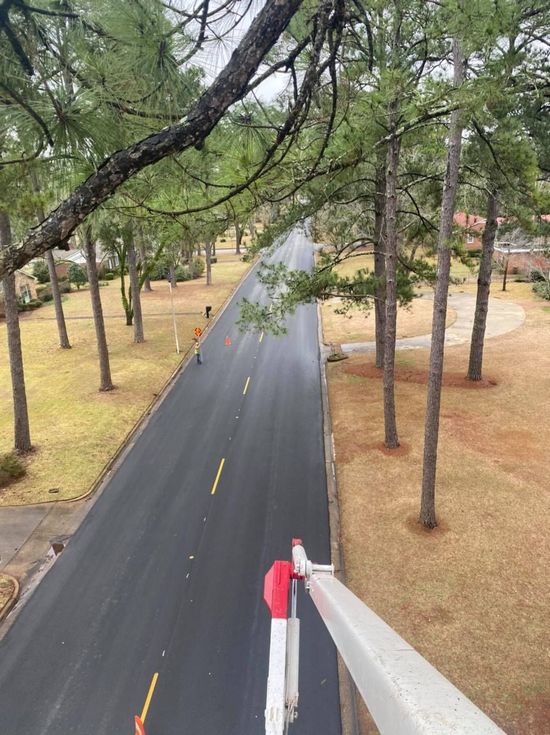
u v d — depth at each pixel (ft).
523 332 84.28
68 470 48.11
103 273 169.48
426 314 102.06
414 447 48.37
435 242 57.98
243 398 65.41
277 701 7.03
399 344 83.15
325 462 48.11
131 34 9.80
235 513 40.96
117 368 77.56
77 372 76.59
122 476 47.73
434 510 36.60
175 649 28.78
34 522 40.98
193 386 70.64
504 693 24.14
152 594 32.94
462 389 61.87
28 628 30.81
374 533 36.63
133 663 28.12
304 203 46.73
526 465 44.06
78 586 34.01
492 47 18.67
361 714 24.26
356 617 5.72
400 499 40.40
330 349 84.38
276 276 53.62
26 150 11.66
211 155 18.03
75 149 11.16
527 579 31.22
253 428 56.39
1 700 26.43
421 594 30.50
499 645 26.76
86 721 25.13
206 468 48.34
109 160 8.74
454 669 25.53
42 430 56.65
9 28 8.91
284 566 9.20
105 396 66.33
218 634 29.63
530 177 31.12
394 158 40.11
